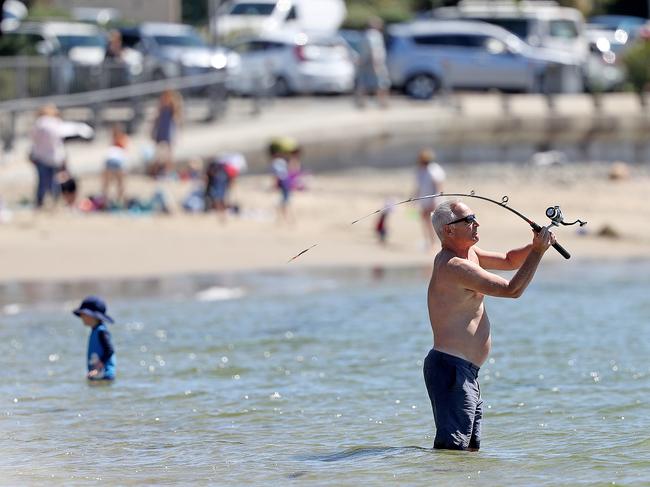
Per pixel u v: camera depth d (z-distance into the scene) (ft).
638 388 135.74
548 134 434.71
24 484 97.71
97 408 127.75
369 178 365.81
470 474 97.25
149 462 105.60
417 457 103.40
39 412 125.90
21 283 211.00
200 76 380.37
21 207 280.92
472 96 447.01
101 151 336.70
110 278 217.77
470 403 100.22
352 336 169.17
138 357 154.71
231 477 99.50
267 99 404.98
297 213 299.17
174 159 340.59
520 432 115.24
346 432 116.98
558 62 469.57
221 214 280.72
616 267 245.86
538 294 209.36
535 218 308.19
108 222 268.41
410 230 287.07
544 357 154.30
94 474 101.19
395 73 457.27
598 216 314.96
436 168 262.06
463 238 98.78
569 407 126.52
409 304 197.36
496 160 401.08
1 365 149.07
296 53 431.43
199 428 119.14
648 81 508.12
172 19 563.89
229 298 201.98
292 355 156.15
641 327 176.24
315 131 379.55
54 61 344.90
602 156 415.23
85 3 566.77
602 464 101.35
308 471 100.68
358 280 223.51
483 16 485.97
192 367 148.66
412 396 132.77
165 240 254.88
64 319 180.34
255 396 133.28
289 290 211.00
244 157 357.20
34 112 342.23
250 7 540.93
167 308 191.42
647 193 352.69
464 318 99.09
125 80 356.18
